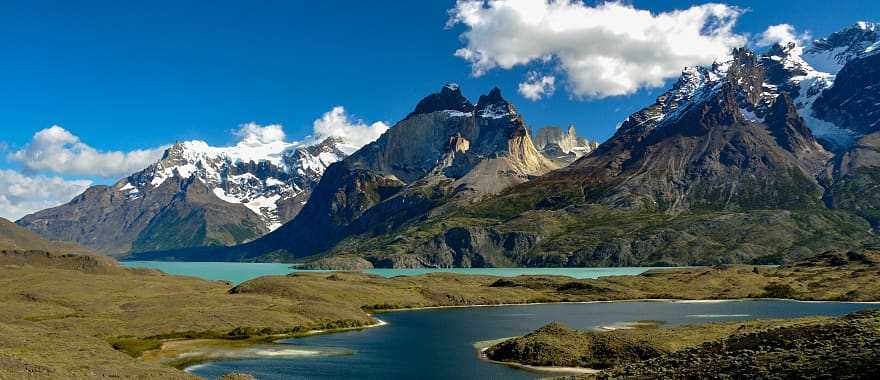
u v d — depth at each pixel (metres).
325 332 175.62
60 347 114.00
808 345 68.50
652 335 139.62
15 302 197.00
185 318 178.88
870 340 63.28
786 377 58.16
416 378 112.19
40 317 177.75
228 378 95.38
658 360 82.38
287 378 112.56
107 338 156.00
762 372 61.31
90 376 89.31
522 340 133.88
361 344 152.75
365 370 119.81
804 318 150.75
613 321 191.25
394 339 161.62
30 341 115.38
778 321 145.25
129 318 178.38
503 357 130.62
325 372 117.88
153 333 163.62
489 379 110.12
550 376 111.88
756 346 75.44
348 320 191.88
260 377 113.31
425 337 165.12
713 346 80.69
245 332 167.50
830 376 55.09
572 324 183.50
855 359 57.38
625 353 120.94
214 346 147.62
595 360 121.50
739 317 195.00
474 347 147.62
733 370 65.19
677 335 137.00
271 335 167.50
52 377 84.25
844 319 81.81
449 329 182.38
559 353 124.75
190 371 117.88
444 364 125.38
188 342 153.00
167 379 95.81
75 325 164.88
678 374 69.75
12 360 88.75
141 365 106.06
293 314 192.50
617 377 77.56
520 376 112.56
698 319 192.00
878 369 53.47
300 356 134.88
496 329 181.25
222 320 179.25
